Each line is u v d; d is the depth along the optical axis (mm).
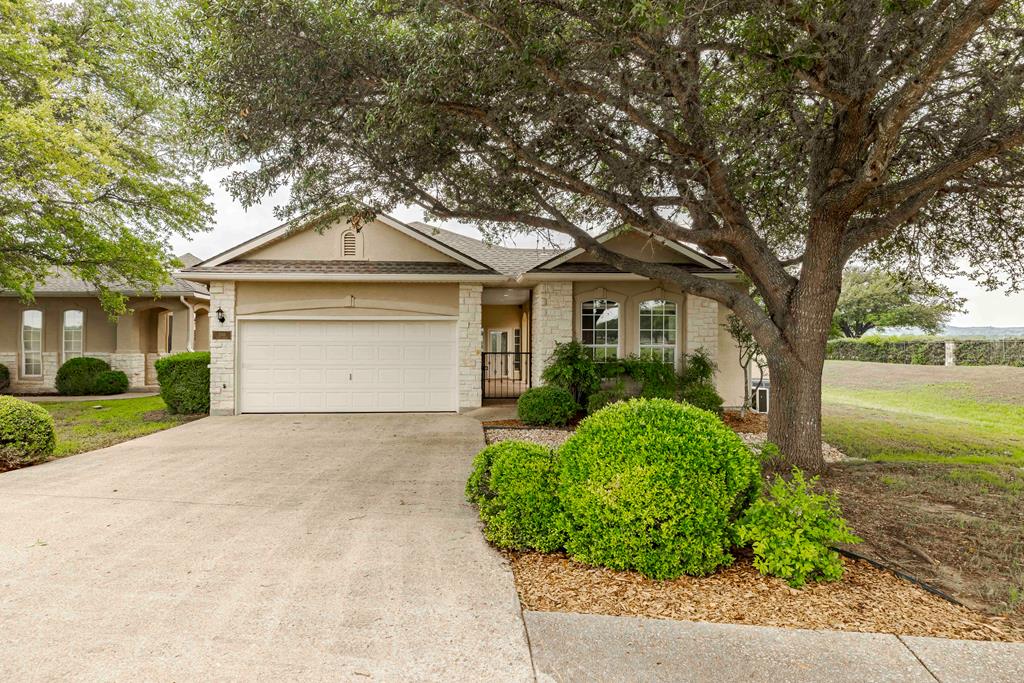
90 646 2936
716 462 3955
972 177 6906
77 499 5688
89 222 13836
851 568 4051
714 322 12375
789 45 5332
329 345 12359
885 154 5457
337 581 3791
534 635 3143
